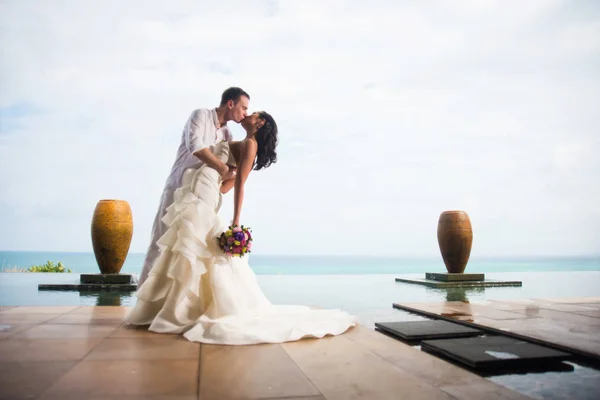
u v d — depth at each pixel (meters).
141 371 1.88
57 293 5.45
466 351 2.31
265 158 3.07
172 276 2.75
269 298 5.40
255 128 3.05
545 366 2.19
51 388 1.64
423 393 1.68
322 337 2.64
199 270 2.72
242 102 3.30
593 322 3.26
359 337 2.66
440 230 8.00
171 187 3.27
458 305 4.29
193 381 1.75
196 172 3.05
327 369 1.97
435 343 2.52
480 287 7.33
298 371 1.92
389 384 1.77
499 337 2.76
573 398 1.75
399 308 4.39
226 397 1.58
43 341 2.42
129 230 6.45
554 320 3.35
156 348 2.28
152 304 2.91
